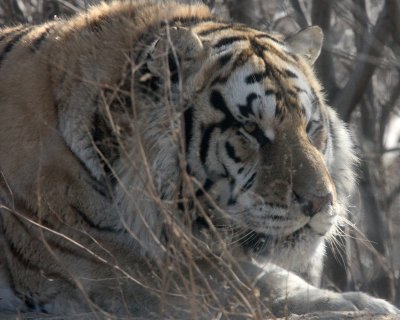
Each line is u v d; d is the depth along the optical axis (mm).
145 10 10578
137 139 9133
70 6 14016
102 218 10078
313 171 9594
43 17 14883
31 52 10648
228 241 9758
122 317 9602
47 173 10125
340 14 15281
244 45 10117
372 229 15055
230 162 9773
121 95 9836
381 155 15344
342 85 16797
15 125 10312
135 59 9969
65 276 10164
